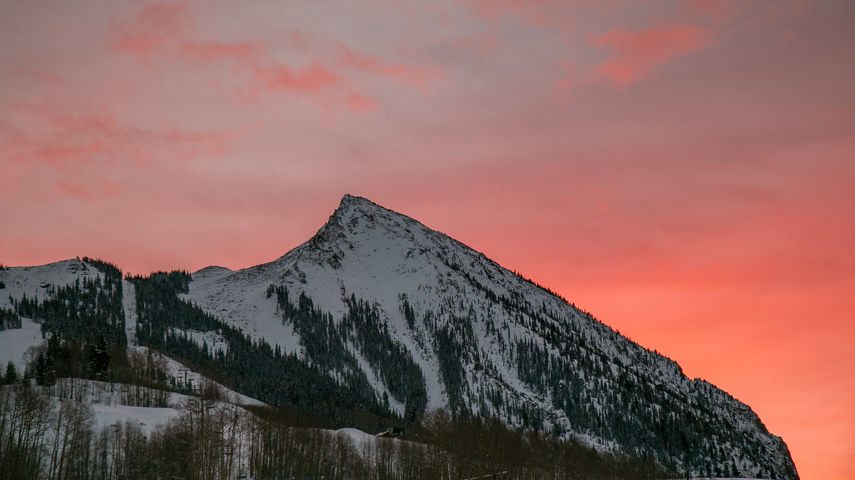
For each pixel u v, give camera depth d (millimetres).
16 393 189875
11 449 166125
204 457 182750
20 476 162125
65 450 182500
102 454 183375
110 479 179125
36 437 175375
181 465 183625
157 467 181625
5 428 179250
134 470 178625
